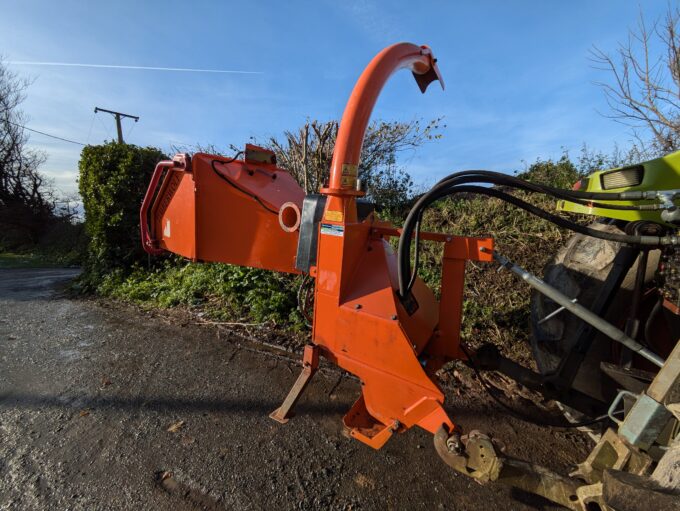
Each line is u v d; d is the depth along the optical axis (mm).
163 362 3619
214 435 2576
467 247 1973
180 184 2885
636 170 1826
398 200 7098
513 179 1878
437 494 2115
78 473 2236
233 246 2664
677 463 1201
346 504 2051
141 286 6027
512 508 2033
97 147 6895
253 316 4547
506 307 3977
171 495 2092
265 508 2023
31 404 2932
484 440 1579
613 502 1248
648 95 5598
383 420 1921
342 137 1824
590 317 1735
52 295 6531
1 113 19703
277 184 2799
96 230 6797
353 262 1984
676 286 1645
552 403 2889
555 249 4484
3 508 1993
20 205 19484
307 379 2074
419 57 2188
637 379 1673
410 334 1945
